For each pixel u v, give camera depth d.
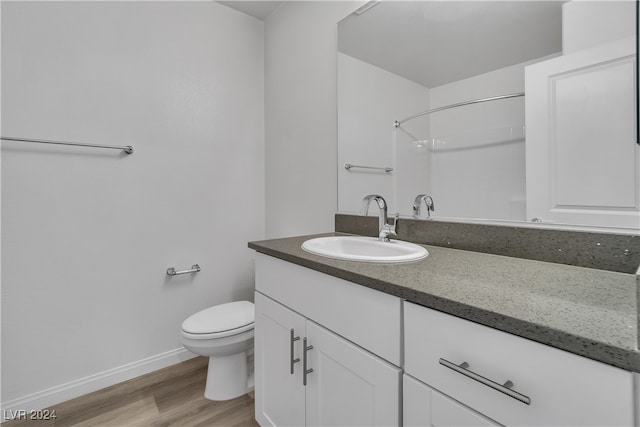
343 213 1.65
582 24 0.87
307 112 1.88
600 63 0.84
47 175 1.49
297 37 1.94
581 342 0.45
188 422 1.40
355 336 0.83
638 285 0.47
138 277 1.77
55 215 1.52
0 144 1.38
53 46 1.49
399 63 1.36
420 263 0.93
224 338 1.48
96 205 1.63
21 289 1.44
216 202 2.07
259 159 2.27
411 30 1.32
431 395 0.65
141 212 1.77
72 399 1.56
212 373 1.59
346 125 1.60
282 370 1.14
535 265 0.91
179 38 1.89
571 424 0.47
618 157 0.81
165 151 1.85
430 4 1.26
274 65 2.16
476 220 1.12
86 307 1.61
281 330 1.14
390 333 0.74
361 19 1.53
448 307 0.61
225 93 2.09
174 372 1.82
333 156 1.71
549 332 0.48
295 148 1.98
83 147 1.58
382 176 1.44
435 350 0.64
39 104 1.46
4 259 1.40
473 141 1.12
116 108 1.68
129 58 1.71
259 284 1.29
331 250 1.33
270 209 2.23
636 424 0.42
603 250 0.85
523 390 0.52
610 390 0.44
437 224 1.24
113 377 1.69
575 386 0.47
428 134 1.26
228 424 1.39
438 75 1.23
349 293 0.85
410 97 1.32
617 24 0.81
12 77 1.40
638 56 0.51
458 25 1.17
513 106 1.02
